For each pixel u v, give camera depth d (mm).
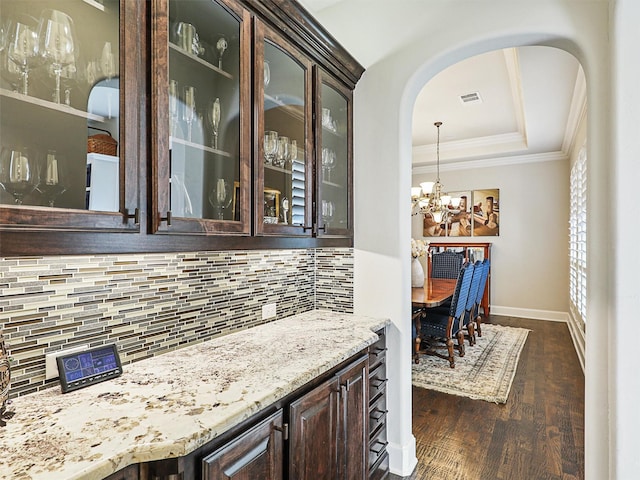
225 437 1053
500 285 6379
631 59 1547
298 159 1797
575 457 2285
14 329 1114
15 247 852
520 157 6117
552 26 1810
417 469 2207
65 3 976
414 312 3887
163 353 1558
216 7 1349
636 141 1547
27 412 1046
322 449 1458
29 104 902
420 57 2156
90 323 1300
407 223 2273
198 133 1288
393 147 2232
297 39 1768
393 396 2223
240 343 1719
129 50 1051
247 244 1506
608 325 1674
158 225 1112
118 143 1033
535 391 3238
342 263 2420
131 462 880
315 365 1429
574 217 4832
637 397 1558
